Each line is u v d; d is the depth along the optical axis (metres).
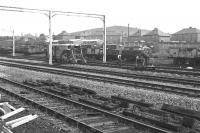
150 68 29.98
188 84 19.88
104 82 21.02
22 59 51.91
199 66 39.47
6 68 32.72
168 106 11.90
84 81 21.53
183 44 54.62
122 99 14.38
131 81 20.61
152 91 17.17
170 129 9.57
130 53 45.19
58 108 12.80
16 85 19.78
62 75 25.41
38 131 9.37
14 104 13.65
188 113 11.02
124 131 9.52
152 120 10.27
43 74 26.23
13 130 9.30
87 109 12.45
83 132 9.47
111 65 35.44
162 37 108.25
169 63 43.66
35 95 16.02
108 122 10.55
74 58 40.78
